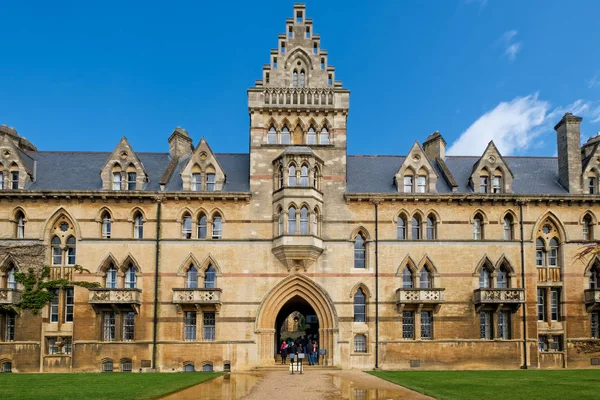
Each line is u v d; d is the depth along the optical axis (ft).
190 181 160.04
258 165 160.66
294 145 161.68
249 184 163.63
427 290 153.58
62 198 156.04
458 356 154.20
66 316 154.61
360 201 159.63
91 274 153.89
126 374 134.00
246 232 157.07
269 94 163.84
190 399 85.76
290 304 171.53
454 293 156.97
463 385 103.71
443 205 160.76
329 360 152.56
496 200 160.45
